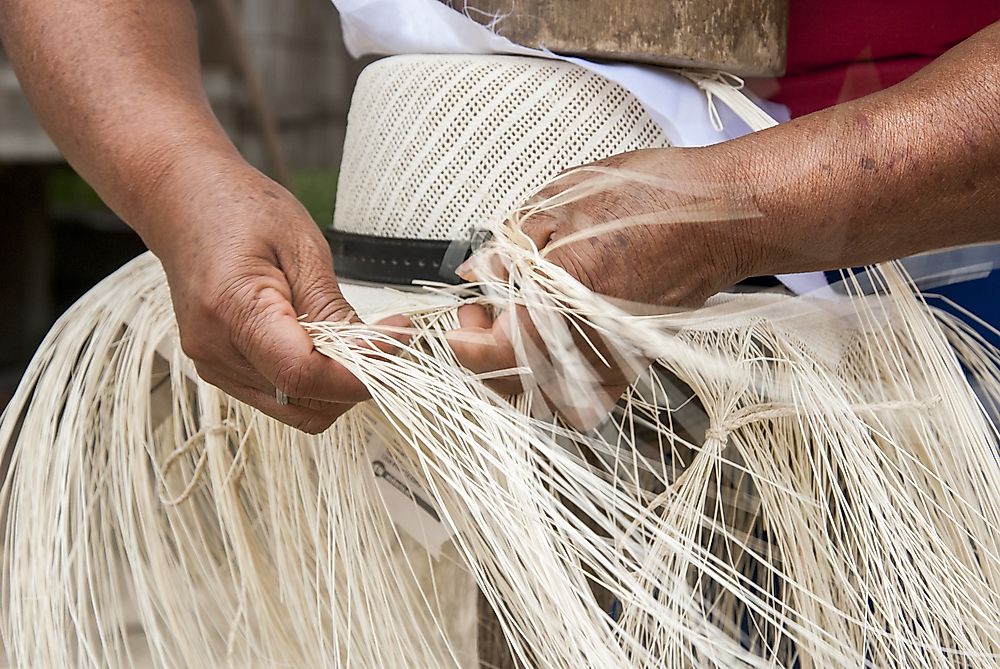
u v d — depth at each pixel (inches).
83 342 37.7
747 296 30.1
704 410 31.8
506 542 27.9
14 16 32.4
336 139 148.0
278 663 31.8
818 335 31.8
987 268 34.0
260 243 27.0
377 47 35.3
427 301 29.9
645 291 25.8
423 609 33.8
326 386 25.8
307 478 31.3
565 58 31.0
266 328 25.6
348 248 33.9
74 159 31.7
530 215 26.5
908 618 30.6
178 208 28.4
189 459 34.9
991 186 25.8
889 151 25.5
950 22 33.6
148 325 35.7
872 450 30.6
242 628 33.1
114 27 31.9
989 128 25.4
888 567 30.4
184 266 27.6
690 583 32.9
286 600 31.7
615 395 27.6
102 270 145.6
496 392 28.6
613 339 25.4
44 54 31.6
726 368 28.6
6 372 116.9
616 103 31.4
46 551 33.2
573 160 31.2
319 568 31.5
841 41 34.8
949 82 26.2
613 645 27.2
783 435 31.0
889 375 32.0
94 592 34.0
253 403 28.3
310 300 27.2
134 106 30.4
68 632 33.0
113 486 33.6
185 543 35.2
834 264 27.3
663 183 25.5
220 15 118.5
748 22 32.1
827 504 29.8
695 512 28.7
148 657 36.7
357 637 30.6
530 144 31.3
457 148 31.9
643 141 31.6
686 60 31.2
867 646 31.0
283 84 144.6
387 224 33.4
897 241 26.7
